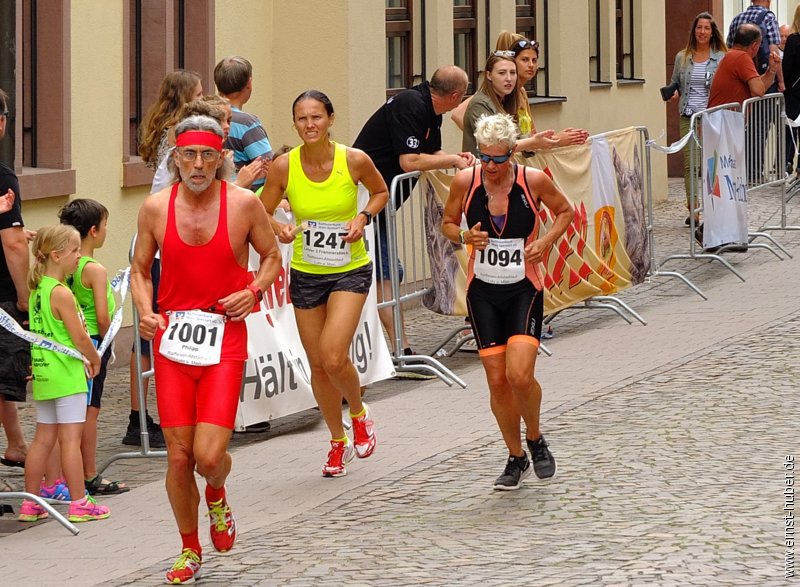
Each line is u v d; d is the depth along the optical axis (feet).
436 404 86.63
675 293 123.34
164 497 69.56
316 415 87.10
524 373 65.21
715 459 70.38
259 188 82.84
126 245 105.50
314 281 70.54
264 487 69.82
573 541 57.72
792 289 121.90
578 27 165.07
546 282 102.47
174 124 78.02
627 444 74.08
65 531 63.98
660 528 58.90
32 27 97.04
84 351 65.46
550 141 93.97
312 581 53.88
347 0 121.60
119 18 103.35
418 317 119.85
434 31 135.03
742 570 52.60
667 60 221.25
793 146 168.76
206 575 55.57
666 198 192.13
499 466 71.46
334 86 122.62
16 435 73.97
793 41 166.50
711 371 91.61
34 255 65.67
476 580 52.85
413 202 95.91
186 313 54.90
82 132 99.96
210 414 54.08
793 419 78.33
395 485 68.80
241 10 118.93
